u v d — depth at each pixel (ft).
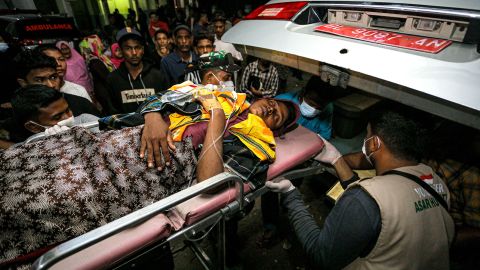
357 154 4.99
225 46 13.34
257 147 3.74
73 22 11.73
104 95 8.09
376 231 2.54
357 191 2.76
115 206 3.02
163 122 3.57
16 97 3.93
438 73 2.46
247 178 3.41
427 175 2.88
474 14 2.50
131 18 31.99
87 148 3.16
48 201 2.64
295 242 6.83
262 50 4.34
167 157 3.38
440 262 2.70
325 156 4.47
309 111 6.12
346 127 5.99
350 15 3.64
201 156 3.35
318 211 7.65
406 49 2.80
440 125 4.30
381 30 3.34
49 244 2.67
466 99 2.23
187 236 3.07
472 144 3.93
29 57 5.62
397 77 2.61
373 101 5.79
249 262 6.36
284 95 7.07
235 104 4.31
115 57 12.74
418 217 2.54
